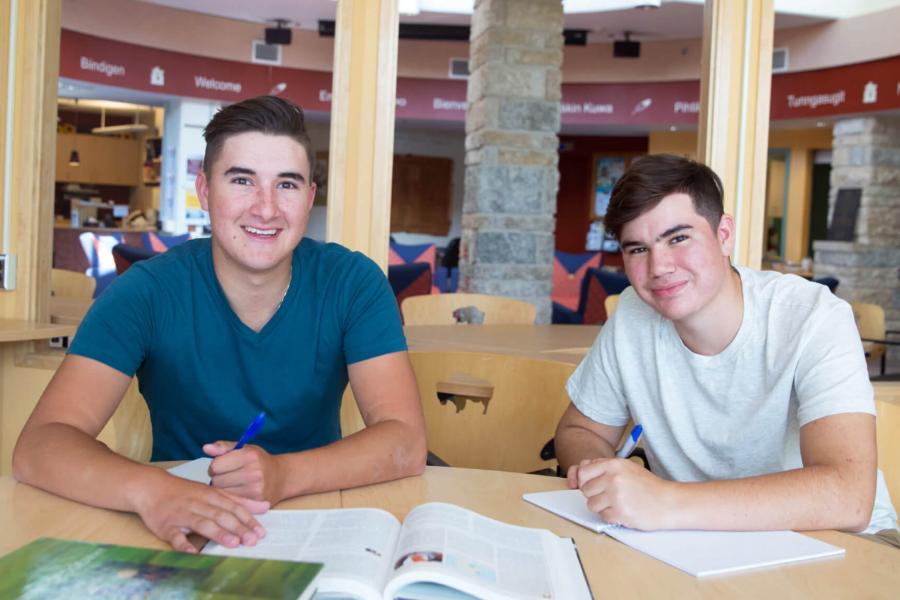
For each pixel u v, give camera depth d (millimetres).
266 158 1445
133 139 13750
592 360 1692
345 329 1595
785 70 9594
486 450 2090
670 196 1389
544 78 6148
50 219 2877
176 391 1571
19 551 941
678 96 10617
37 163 2801
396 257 9852
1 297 2822
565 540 1106
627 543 1120
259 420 1275
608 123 10977
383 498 1277
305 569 890
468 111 6543
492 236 6141
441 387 2195
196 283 1550
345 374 1668
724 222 1473
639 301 1625
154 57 10031
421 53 11195
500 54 6066
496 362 2080
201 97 10445
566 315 7020
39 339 2807
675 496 1178
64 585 851
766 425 1460
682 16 9367
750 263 3047
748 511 1173
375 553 1000
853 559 1098
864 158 9273
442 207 14766
